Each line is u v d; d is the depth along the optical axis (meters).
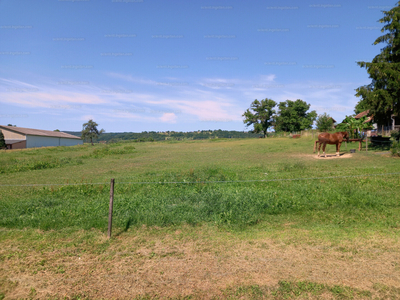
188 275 4.43
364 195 8.31
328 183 10.52
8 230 6.52
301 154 24.30
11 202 8.94
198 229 6.39
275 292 3.91
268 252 5.14
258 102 81.44
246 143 45.91
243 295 3.88
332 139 21.23
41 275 4.53
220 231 6.23
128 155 30.23
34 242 5.80
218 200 7.98
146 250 5.38
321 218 6.90
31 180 14.81
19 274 4.57
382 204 7.63
